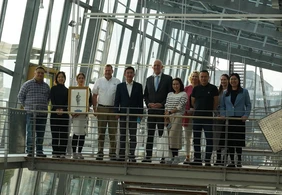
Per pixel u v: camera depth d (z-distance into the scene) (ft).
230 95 26.09
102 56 48.85
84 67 46.03
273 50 61.16
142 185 30.99
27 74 36.45
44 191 42.55
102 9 47.73
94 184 53.26
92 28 46.29
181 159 29.27
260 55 66.03
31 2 35.94
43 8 35.78
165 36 61.46
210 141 25.96
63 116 27.96
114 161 26.45
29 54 36.35
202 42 66.08
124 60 53.83
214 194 30.96
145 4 53.21
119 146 27.20
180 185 30.76
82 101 27.43
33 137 27.25
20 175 37.91
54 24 40.86
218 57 66.08
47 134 39.91
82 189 50.57
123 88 26.89
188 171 25.91
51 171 27.27
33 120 27.25
